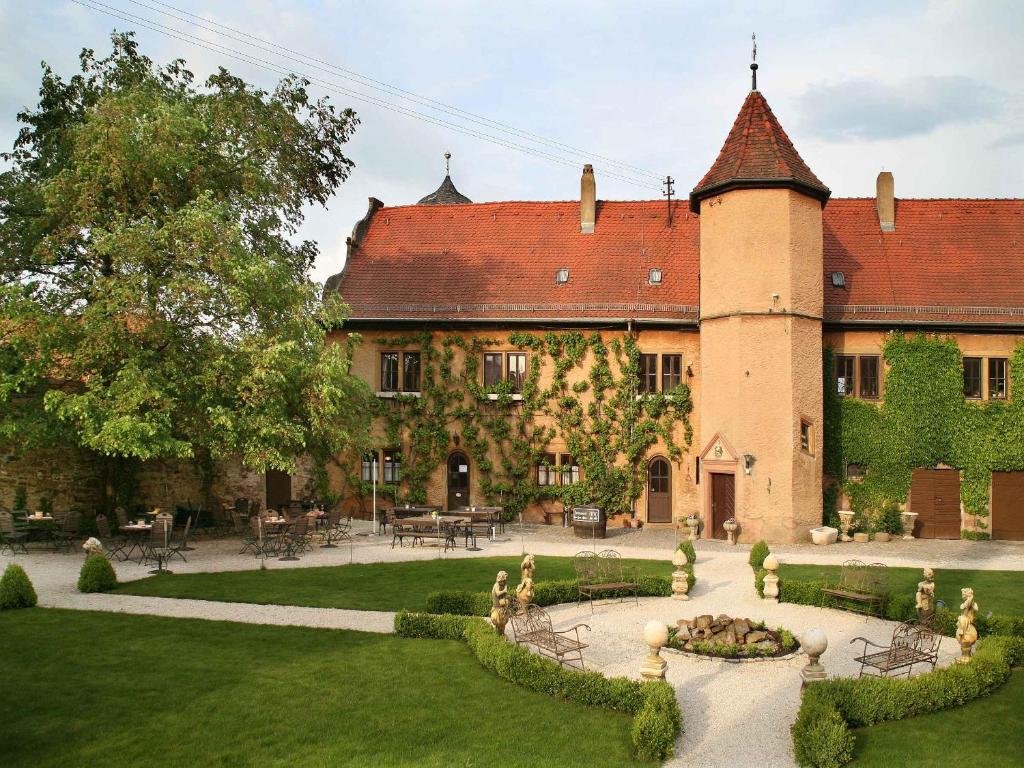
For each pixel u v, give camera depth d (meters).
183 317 22.39
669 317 29.42
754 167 26.70
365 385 26.20
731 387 26.56
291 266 26.72
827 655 13.67
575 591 17.45
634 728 9.70
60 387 24.03
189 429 22.19
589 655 13.57
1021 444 28.61
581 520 27.06
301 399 23.48
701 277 28.00
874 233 31.67
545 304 30.33
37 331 20.56
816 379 27.14
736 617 15.40
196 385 21.92
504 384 30.05
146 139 21.38
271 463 21.78
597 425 29.67
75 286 23.02
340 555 22.78
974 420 28.81
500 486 30.02
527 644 14.09
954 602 17.50
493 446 30.30
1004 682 12.20
